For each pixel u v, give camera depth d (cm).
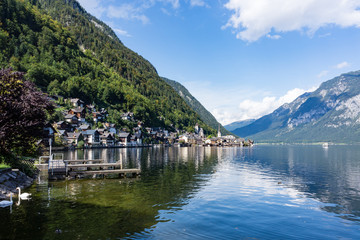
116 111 19525
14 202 2133
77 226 1562
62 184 3075
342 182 3444
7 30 19512
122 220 1702
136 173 3903
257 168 5088
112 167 4675
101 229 1520
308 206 2180
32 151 3359
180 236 1449
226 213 1919
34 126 2583
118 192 2611
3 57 16338
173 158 7275
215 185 3073
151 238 1405
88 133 13150
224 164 5781
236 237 1465
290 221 1772
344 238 1488
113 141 14825
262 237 1477
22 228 1504
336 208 2127
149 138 19562
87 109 16825
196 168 4828
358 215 1931
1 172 2492
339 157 8806
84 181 3322
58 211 1873
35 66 17012
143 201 2234
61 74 18525
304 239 1466
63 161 3766
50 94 15412
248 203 2239
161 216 1811
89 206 2038
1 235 1393
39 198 2295
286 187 3038
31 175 3475
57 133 10406
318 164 6112
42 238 1359
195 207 2072
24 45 18888
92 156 7388
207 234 1495
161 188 2852
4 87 2367
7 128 2291
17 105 2358
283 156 9219
